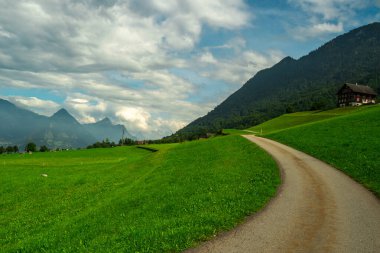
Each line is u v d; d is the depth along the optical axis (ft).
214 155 182.80
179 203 83.56
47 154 457.27
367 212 69.51
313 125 257.55
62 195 153.48
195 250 52.65
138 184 135.95
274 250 51.72
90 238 70.03
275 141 224.53
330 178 102.42
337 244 53.47
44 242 74.54
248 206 73.67
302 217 66.69
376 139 150.71
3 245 88.99
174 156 215.10
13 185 188.44
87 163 310.65
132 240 58.70
